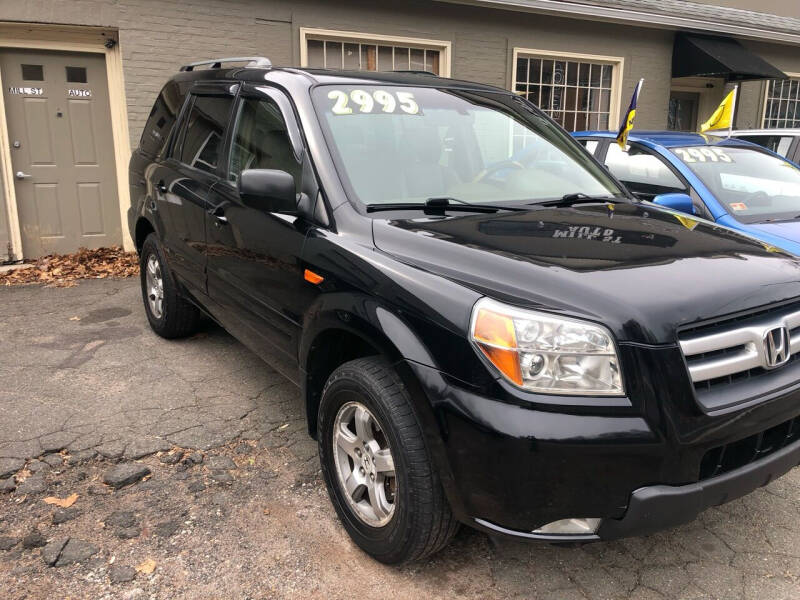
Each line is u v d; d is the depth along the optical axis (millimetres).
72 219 7875
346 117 3164
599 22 10258
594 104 10805
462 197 3104
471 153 3346
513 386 2057
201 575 2510
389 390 2371
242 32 7914
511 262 2309
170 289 4660
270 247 3078
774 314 2332
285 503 2984
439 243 2492
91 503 2934
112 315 5652
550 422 2002
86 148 7801
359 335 2484
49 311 5754
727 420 2119
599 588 2477
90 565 2541
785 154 7312
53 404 3875
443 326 2205
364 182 2943
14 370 4387
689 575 2549
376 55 8914
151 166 4758
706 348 2135
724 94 12359
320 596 2416
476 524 2189
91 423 3646
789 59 12766
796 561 2629
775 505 3018
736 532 2816
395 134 3205
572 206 3205
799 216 4945
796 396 2283
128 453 3336
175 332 4891
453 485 2178
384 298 2416
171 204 4262
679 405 2055
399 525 2371
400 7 8742
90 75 7668
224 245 3559
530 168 3486
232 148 3686
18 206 7590
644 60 10891
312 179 2941
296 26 8188
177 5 7547
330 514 2916
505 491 2059
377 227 2693
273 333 3203
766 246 2803
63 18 7105
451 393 2137
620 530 2072
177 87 4766
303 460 3340
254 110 3549
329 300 2641
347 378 2533
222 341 4996
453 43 9203
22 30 7215
